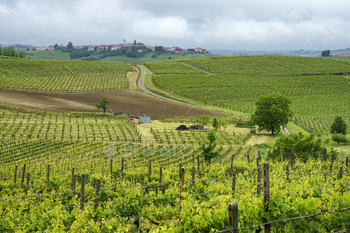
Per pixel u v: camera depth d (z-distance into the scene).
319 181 22.75
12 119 82.88
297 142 47.47
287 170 25.42
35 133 71.69
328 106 122.88
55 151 60.38
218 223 11.36
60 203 20.09
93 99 118.75
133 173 30.72
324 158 39.28
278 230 12.80
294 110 116.81
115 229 14.70
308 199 13.23
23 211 19.97
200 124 87.50
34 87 129.25
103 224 14.94
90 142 67.00
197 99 130.62
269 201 12.25
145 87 147.75
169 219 18.12
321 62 195.62
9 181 33.25
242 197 12.70
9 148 61.09
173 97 131.75
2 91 115.88
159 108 111.19
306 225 13.17
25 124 78.94
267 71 178.12
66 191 22.73
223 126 86.44
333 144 69.00
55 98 114.88
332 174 27.72
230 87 148.88
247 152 60.56
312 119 104.62
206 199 19.52
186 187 21.16
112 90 137.12
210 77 165.62
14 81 134.50
